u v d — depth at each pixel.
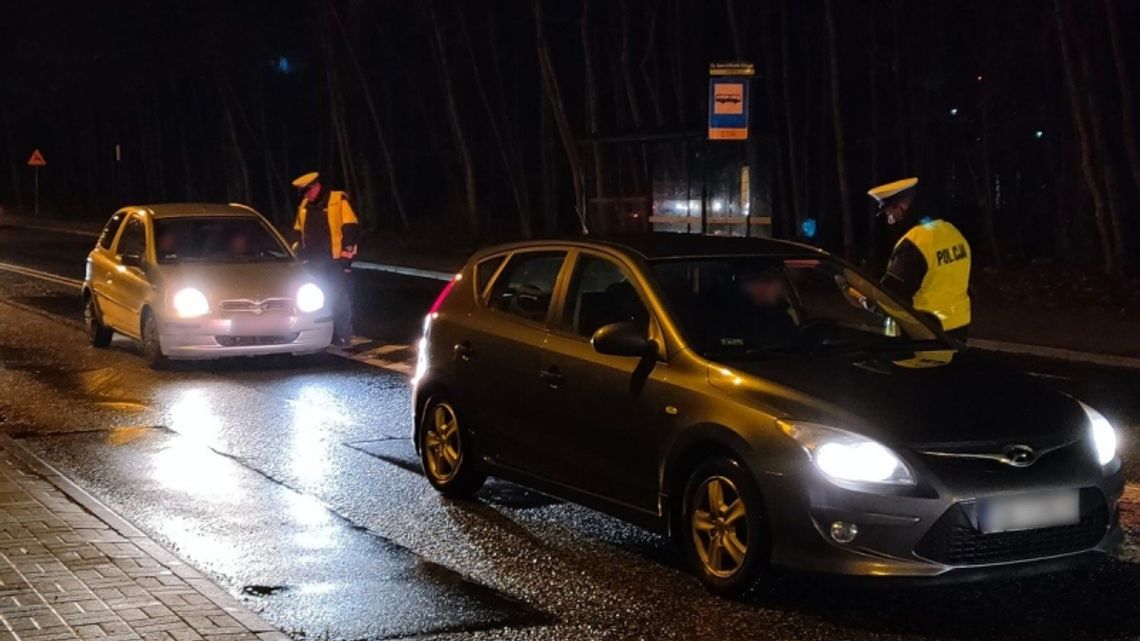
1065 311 21.67
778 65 35.78
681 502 7.28
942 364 7.39
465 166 42.19
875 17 32.06
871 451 6.43
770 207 24.66
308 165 57.53
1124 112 24.78
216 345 14.90
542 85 40.12
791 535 6.57
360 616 6.74
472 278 9.21
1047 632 6.48
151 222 16.16
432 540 8.21
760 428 6.72
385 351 16.86
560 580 7.38
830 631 6.52
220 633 6.15
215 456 10.65
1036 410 6.83
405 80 47.50
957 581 6.38
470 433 8.94
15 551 7.44
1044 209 34.75
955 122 33.34
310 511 8.91
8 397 13.35
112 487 9.56
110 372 15.01
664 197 26.88
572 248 8.43
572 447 8.00
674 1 35.47
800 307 8.39
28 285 26.30
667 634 6.48
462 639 6.41
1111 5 24.66
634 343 7.45
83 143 74.81
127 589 6.78
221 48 49.66
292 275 15.59
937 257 9.82
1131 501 9.06
